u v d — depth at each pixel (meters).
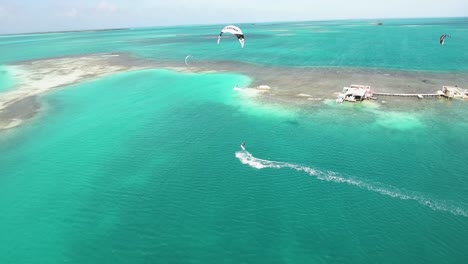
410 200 23.53
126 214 23.02
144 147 33.16
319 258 18.77
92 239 20.78
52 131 38.03
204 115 41.81
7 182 27.38
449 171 26.95
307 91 51.09
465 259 18.53
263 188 25.41
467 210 22.39
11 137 36.44
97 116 42.81
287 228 21.17
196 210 23.16
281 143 32.84
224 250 19.55
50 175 28.36
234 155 30.72
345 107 42.75
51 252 19.81
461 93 45.66
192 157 30.67
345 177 26.52
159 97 50.81
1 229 21.86
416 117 38.66
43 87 59.19
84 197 25.12
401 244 19.66
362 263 18.38
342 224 21.38
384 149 30.92
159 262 18.81
